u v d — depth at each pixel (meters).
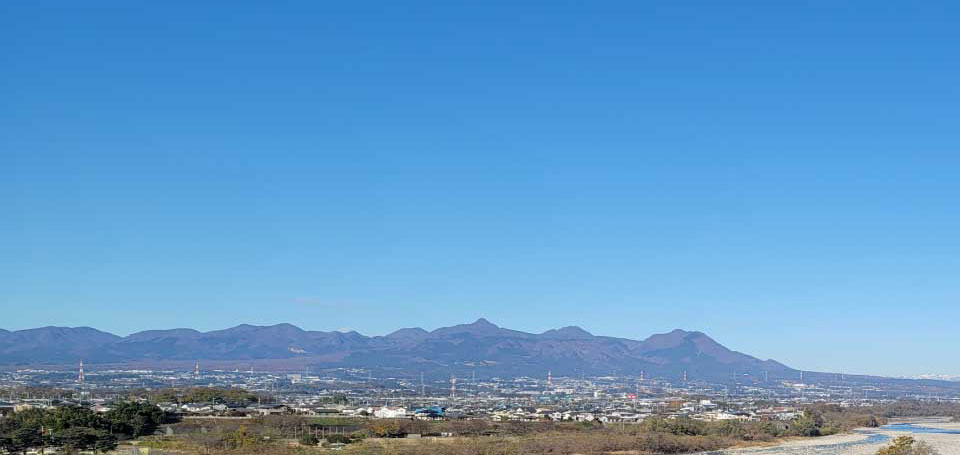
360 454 190.62
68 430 191.62
